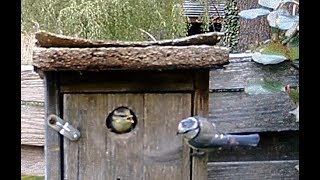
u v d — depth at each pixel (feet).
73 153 2.85
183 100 2.88
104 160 2.87
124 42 2.74
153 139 2.88
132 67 2.72
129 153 2.88
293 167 3.66
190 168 2.89
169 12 14.73
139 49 2.71
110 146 2.87
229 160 3.65
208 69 2.83
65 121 2.83
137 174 2.88
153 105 2.87
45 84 2.83
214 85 3.55
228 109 3.57
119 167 2.88
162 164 2.89
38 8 14.07
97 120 2.86
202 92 2.87
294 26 3.26
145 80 2.85
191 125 2.64
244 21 7.43
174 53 2.72
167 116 2.88
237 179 3.66
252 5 7.69
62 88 2.82
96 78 2.83
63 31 13.89
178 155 2.89
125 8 14.05
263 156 3.66
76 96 2.84
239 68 3.55
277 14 3.30
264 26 6.19
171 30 14.64
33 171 3.88
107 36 13.92
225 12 8.05
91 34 13.65
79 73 2.82
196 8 15.05
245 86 3.53
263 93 3.45
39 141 3.85
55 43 2.72
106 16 13.85
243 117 3.58
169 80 2.86
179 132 2.66
